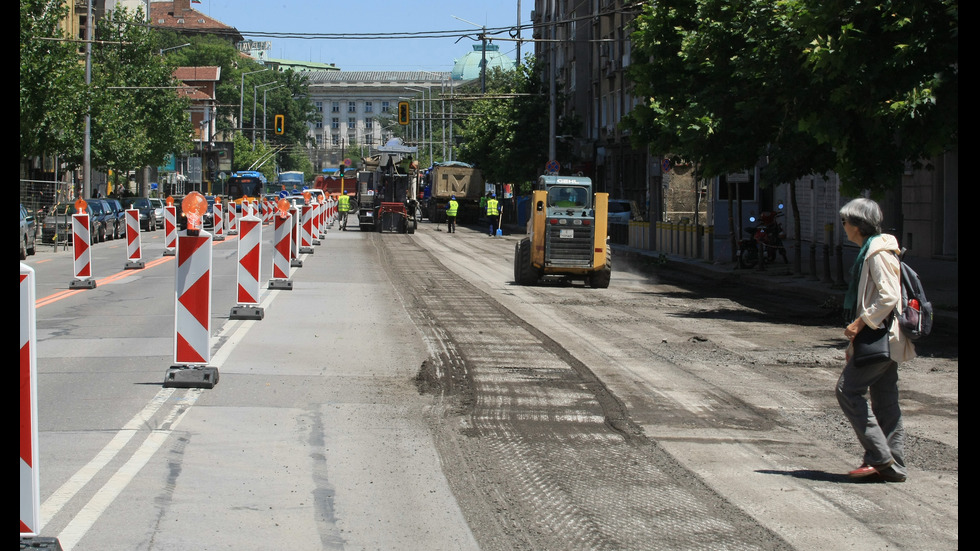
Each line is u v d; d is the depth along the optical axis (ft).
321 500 20.77
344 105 593.01
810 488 22.35
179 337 33.04
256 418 28.35
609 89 195.62
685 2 79.66
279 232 66.39
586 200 76.33
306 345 42.32
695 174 91.45
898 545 18.53
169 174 287.07
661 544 18.35
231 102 402.52
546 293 70.95
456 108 400.47
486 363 38.70
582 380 35.45
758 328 52.06
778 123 69.21
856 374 22.89
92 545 17.63
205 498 20.68
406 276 81.20
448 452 25.02
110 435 25.84
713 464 24.35
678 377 36.70
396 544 18.15
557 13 245.86
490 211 169.68
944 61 48.85
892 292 22.22
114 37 188.14
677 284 81.00
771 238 88.22
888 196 96.99
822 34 51.11
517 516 19.92
